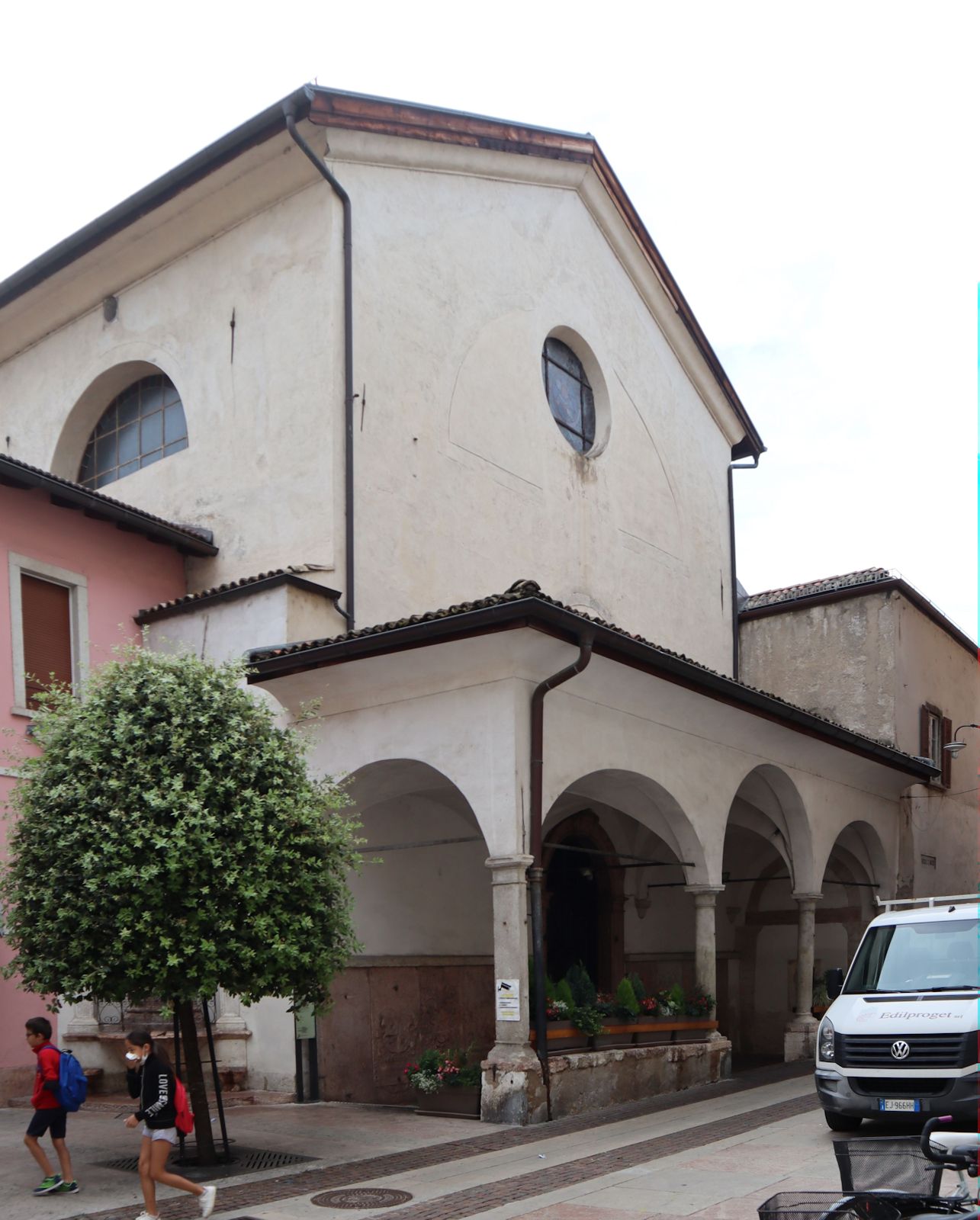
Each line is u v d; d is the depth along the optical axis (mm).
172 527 16969
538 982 12445
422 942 15852
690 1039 15344
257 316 17719
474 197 20031
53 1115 9188
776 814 19000
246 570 17109
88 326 20203
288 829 10203
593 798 15781
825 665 25406
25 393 21141
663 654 13758
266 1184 9398
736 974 22828
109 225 18609
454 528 18391
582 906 19312
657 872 20781
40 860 9750
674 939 21234
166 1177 8109
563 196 22297
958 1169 4949
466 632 12359
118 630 16641
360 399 17094
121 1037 14289
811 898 18953
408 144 18578
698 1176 9312
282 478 16969
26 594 15672
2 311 20781
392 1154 10609
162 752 9945
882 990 11484
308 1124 12375
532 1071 12148
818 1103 13484
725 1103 13547
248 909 9625
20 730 15023
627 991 14422
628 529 22969
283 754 10305
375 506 17031
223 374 18016
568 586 20812
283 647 14250
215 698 10266
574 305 22234
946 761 26312
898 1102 10445
